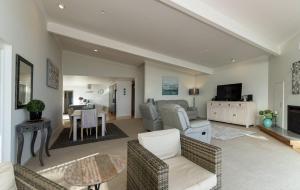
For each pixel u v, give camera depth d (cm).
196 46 495
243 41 411
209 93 781
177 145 184
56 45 539
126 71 812
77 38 454
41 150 257
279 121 478
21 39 249
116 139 415
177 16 333
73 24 425
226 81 702
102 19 377
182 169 152
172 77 791
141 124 628
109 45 498
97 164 151
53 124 484
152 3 295
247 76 621
